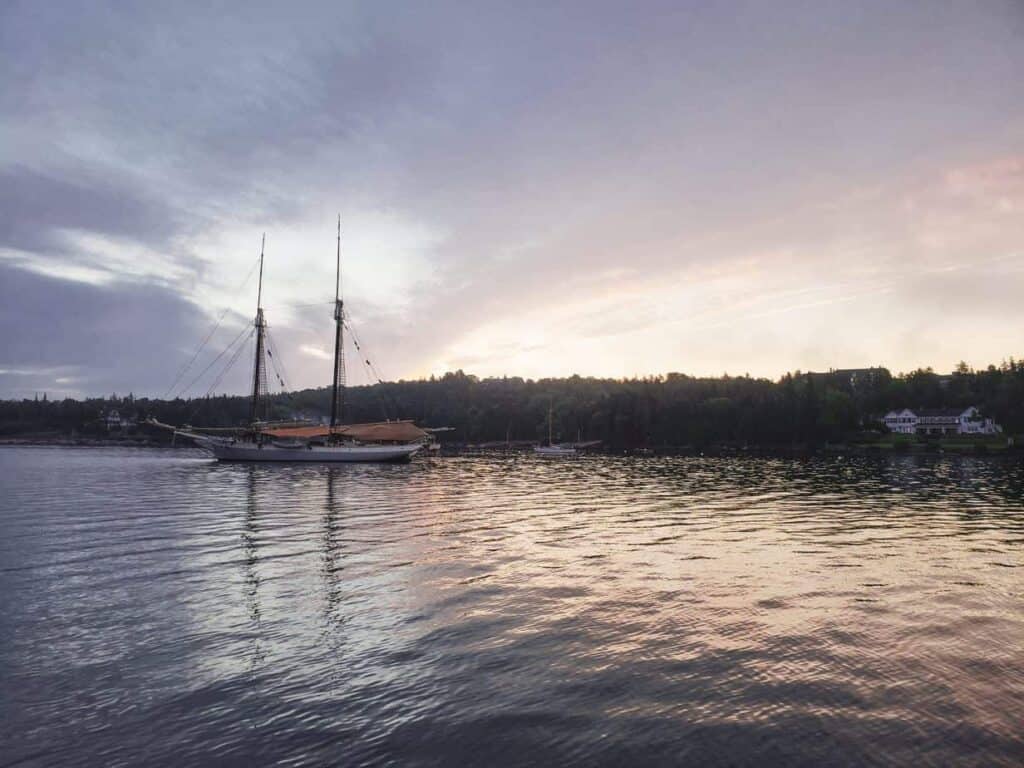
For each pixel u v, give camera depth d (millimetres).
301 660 11586
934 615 14359
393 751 8406
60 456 139000
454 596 16000
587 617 14164
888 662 11461
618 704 9766
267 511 34969
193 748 8492
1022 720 9227
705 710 9555
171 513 33875
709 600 15617
